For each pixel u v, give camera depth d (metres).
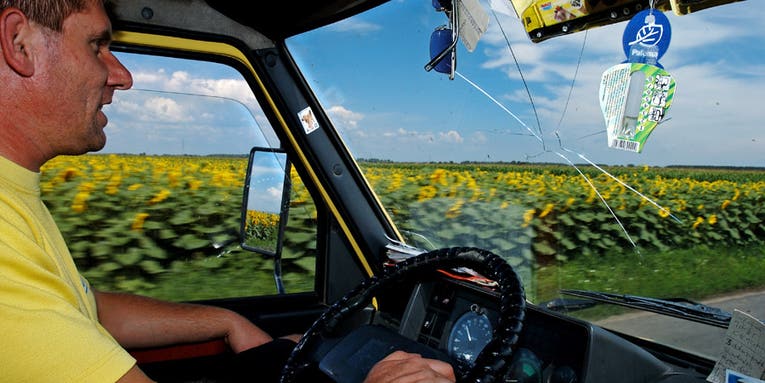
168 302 1.99
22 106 1.14
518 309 1.35
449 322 1.79
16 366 1.00
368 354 1.55
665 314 1.44
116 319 1.85
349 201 2.65
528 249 1.77
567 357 1.44
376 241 2.69
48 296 1.07
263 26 2.44
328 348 1.76
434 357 1.53
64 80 1.16
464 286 1.77
